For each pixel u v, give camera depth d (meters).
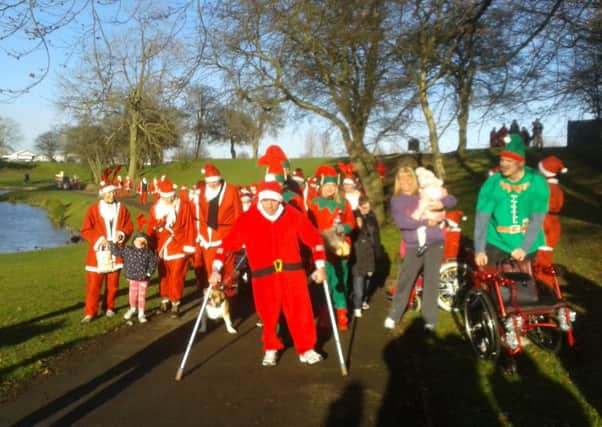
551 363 5.37
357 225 7.88
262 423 4.39
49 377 5.39
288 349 6.36
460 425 4.22
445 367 5.54
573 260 10.05
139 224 8.71
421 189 6.73
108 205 7.84
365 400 4.84
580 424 4.12
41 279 13.07
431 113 11.23
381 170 18.59
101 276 7.80
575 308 7.01
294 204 7.36
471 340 5.97
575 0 7.27
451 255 8.01
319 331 7.11
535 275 5.85
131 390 5.07
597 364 5.25
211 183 8.27
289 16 7.83
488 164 28.11
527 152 27.33
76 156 68.31
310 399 4.87
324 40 8.85
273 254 5.78
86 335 6.89
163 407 4.68
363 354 6.14
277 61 9.48
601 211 16.52
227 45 7.90
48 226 34.84
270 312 5.78
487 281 5.64
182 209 8.12
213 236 8.27
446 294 7.83
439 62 8.30
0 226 34.62
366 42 8.91
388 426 4.31
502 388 4.90
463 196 21.80
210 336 6.91
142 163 57.50
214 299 6.96
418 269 6.82
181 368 5.38
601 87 8.01
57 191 60.75
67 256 18.30
